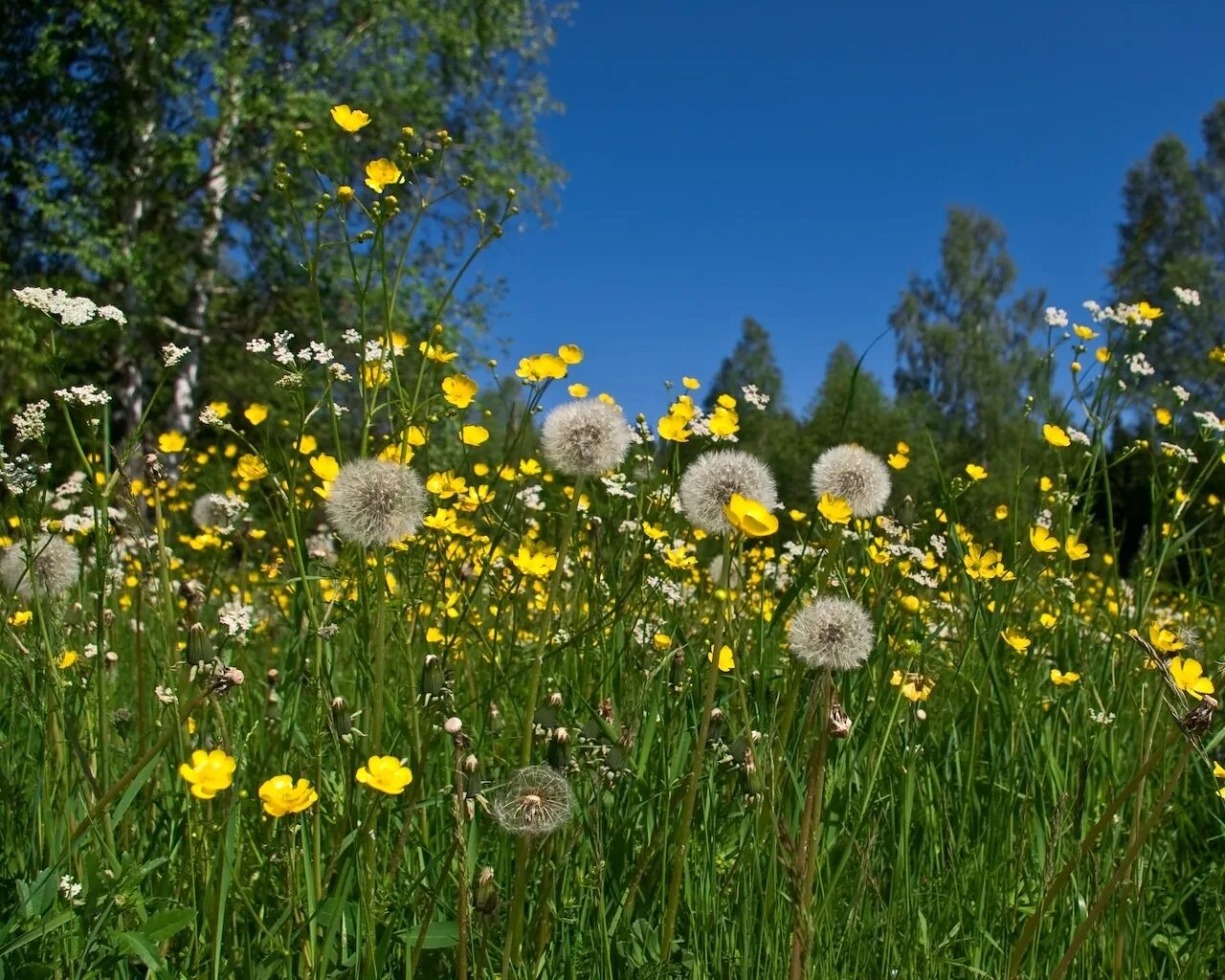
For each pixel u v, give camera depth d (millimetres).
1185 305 4824
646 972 2508
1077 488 4586
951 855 3180
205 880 2498
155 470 3018
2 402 11164
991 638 3592
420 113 20219
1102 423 4488
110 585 3881
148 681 3295
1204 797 3633
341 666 3918
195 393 22109
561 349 3529
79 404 2820
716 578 3465
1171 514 4539
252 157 19250
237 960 2414
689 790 2525
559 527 4957
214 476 7461
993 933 3121
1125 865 2291
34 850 2568
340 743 2428
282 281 19812
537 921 2523
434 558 3645
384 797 2639
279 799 2006
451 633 3797
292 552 3299
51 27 18000
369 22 20375
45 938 2330
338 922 2289
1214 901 3164
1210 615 5031
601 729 2816
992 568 3789
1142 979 2924
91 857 2355
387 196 2977
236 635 2945
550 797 2170
